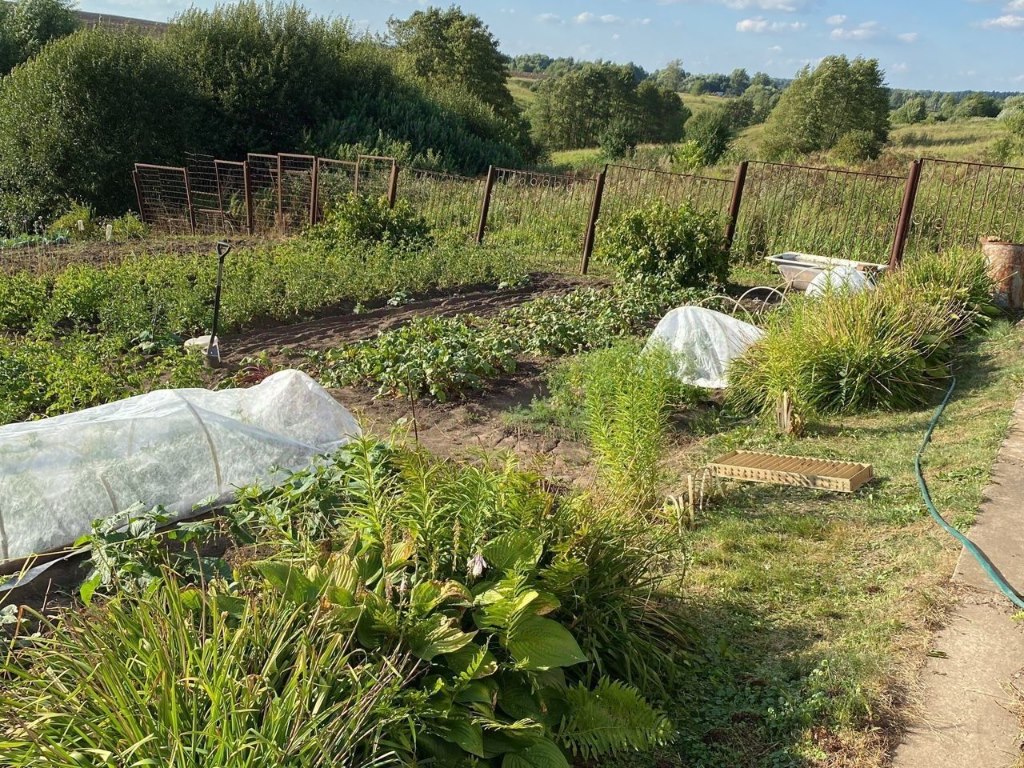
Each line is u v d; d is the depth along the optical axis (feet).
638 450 18.76
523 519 12.66
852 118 170.81
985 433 21.48
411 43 195.62
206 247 56.85
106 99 76.54
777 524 18.08
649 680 12.30
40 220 73.87
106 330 35.63
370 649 10.10
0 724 8.61
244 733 8.21
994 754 10.80
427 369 27.17
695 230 42.29
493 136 120.57
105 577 12.78
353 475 13.74
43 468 16.30
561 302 39.14
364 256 47.39
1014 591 14.35
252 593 10.95
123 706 8.27
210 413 18.57
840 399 25.30
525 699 10.78
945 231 46.83
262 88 92.32
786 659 13.15
